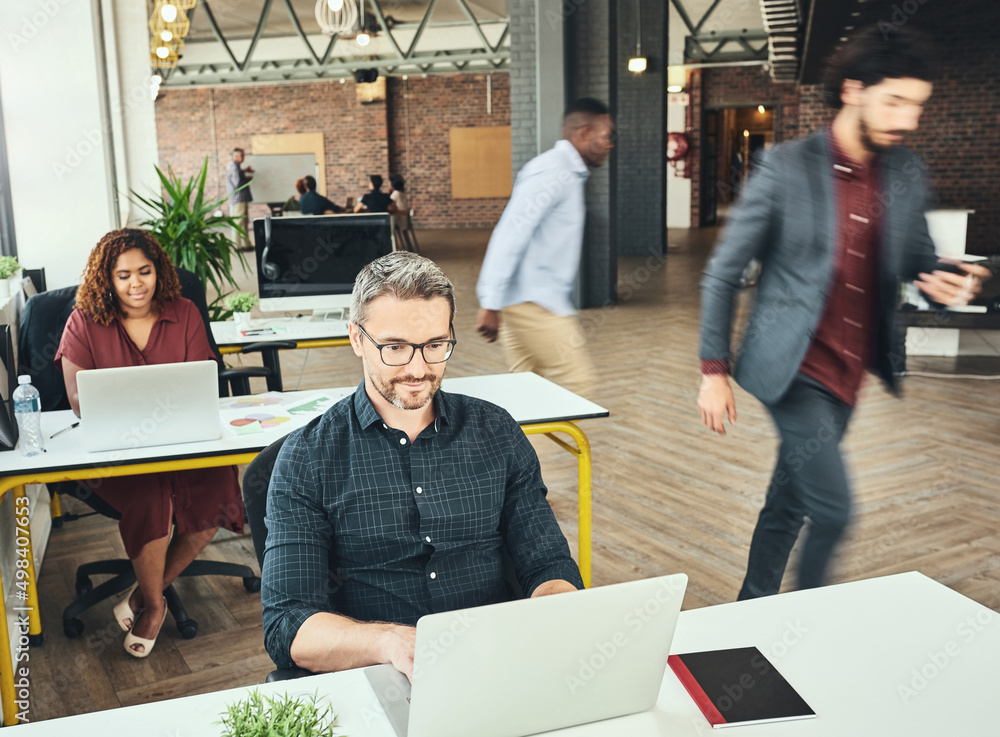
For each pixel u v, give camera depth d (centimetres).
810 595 150
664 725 116
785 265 220
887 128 206
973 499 371
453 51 1462
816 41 827
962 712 118
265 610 150
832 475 223
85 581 299
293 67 1498
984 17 983
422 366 150
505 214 352
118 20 566
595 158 351
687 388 564
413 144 1722
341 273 419
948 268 222
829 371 222
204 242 477
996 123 1016
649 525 352
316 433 159
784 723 116
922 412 501
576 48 798
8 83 465
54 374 313
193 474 275
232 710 110
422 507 158
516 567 166
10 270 371
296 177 1622
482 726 109
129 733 114
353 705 120
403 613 159
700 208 1662
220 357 351
